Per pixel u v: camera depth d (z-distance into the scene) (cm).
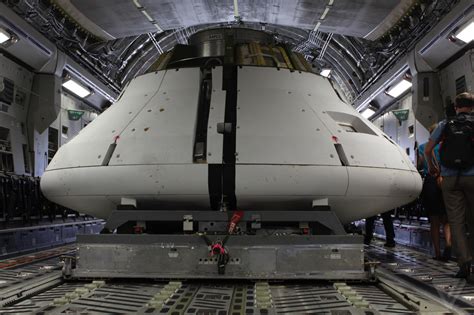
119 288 364
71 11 984
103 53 1257
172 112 465
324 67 1633
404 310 290
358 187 438
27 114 941
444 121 495
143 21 1062
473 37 765
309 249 381
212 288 365
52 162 504
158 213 415
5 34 775
